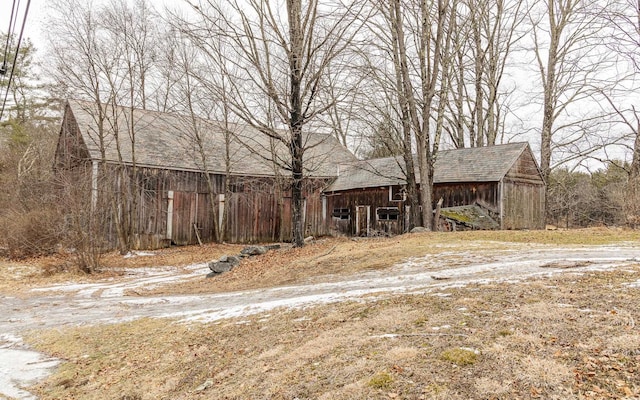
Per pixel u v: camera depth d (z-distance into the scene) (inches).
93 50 862.5
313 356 205.2
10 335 360.2
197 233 977.5
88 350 307.0
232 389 196.9
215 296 439.2
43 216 781.9
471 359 169.2
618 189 971.9
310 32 593.6
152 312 394.9
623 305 208.1
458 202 840.9
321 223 1158.3
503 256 416.2
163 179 946.1
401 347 191.5
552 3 1058.7
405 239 628.1
